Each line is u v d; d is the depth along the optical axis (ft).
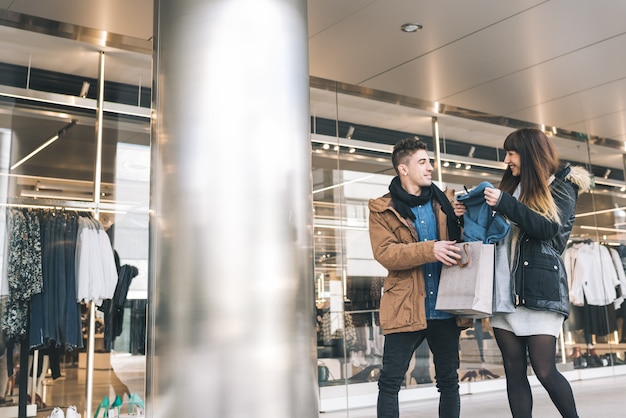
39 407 15.93
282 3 8.78
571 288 25.04
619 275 26.17
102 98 16.94
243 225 8.00
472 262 8.79
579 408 16.47
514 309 8.70
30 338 14.85
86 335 16.42
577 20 15.72
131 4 13.98
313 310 8.56
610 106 22.27
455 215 9.77
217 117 8.18
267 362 7.86
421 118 21.79
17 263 14.97
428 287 9.49
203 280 7.89
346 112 20.15
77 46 16.08
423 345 19.80
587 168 26.35
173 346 7.91
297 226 8.42
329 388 18.07
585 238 25.77
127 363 16.75
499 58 17.83
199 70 8.31
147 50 16.55
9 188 16.52
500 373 21.26
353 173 19.85
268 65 8.45
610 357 25.29
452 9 14.90
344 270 18.99
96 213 16.70
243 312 7.84
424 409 17.93
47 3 13.92
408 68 18.39
